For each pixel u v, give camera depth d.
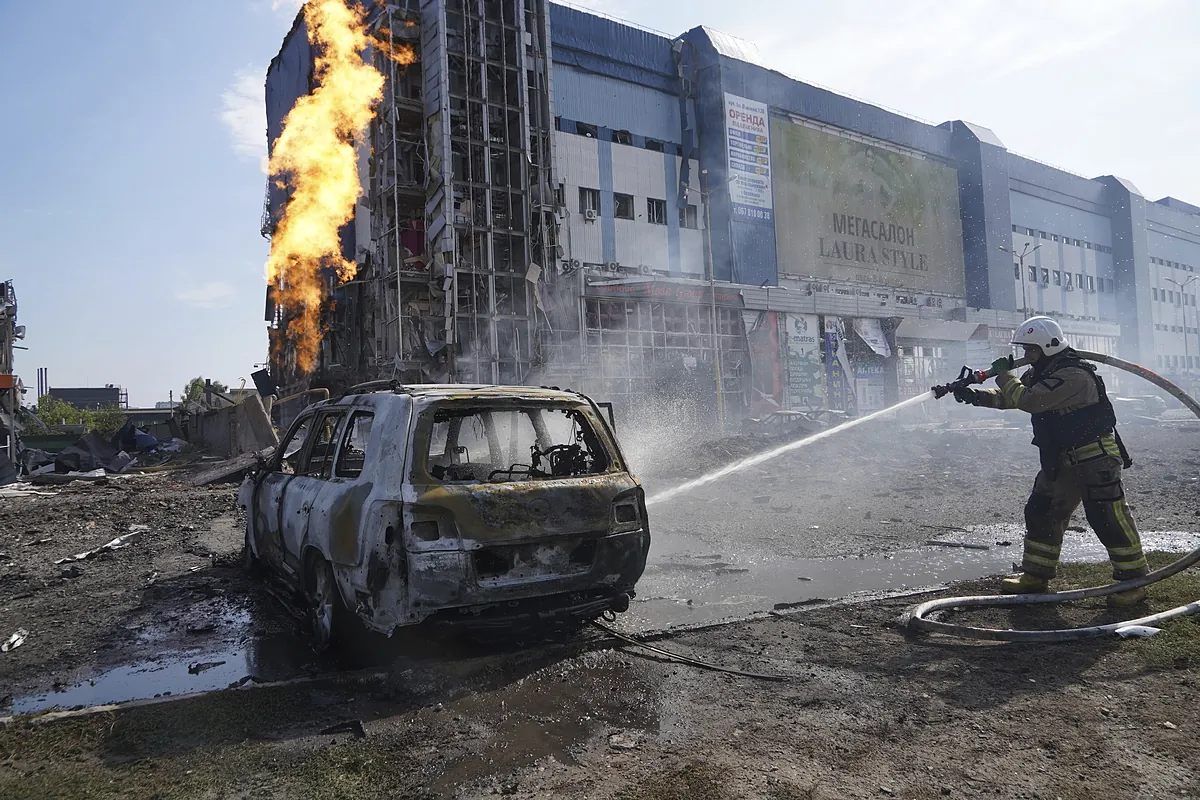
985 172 53.84
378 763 2.88
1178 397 4.57
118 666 4.37
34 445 31.94
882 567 6.59
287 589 5.97
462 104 28.86
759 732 3.11
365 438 4.48
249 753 2.97
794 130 42.78
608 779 2.71
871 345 41.53
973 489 12.02
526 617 3.99
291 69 37.22
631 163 36.53
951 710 3.26
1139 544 4.75
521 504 4.02
